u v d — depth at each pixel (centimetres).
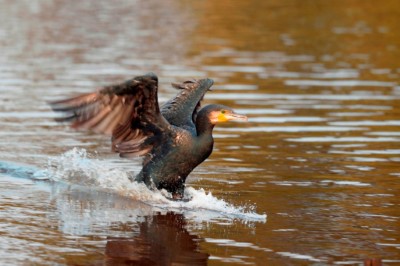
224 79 2202
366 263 1024
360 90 2106
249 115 1848
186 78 2188
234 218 1208
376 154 1555
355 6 3444
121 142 1284
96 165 1459
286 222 1187
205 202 1273
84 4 3541
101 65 2338
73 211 1229
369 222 1184
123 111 1238
